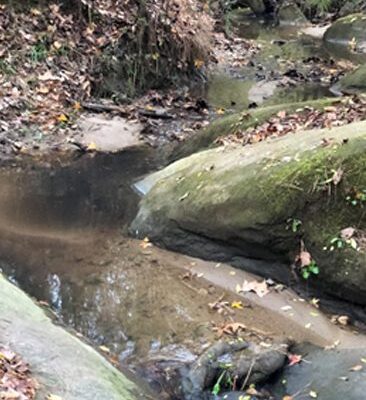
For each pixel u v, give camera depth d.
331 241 3.51
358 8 13.79
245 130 5.28
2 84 6.09
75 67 6.60
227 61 8.86
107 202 4.67
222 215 3.86
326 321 3.38
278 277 3.69
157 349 3.15
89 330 3.32
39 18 6.72
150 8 7.18
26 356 2.58
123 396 2.58
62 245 4.09
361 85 7.38
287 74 8.31
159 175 4.73
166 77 7.22
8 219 4.40
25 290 3.62
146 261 3.93
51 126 5.79
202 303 3.51
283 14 13.43
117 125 5.98
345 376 2.89
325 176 3.65
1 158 5.28
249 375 2.94
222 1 11.23
